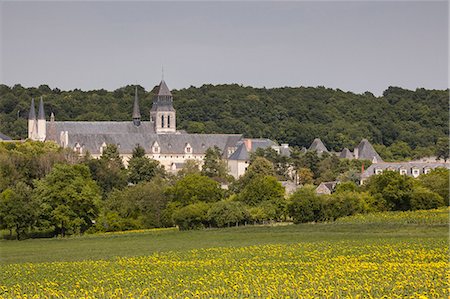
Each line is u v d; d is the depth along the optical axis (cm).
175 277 7806
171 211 17350
